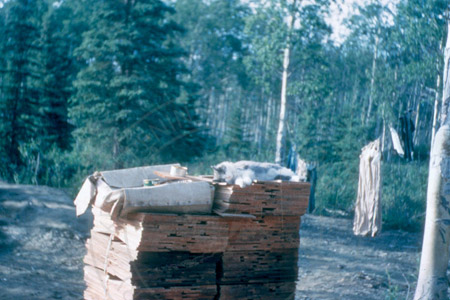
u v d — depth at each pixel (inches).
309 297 264.8
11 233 326.3
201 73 1359.5
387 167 617.3
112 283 178.9
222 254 179.3
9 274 261.0
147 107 603.2
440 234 181.0
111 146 583.8
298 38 821.9
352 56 834.8
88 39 679.1
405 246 427.5
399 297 261.3
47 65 772.6
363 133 791.7
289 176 192.1
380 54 622.2
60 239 330.6
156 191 168.2
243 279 182.1
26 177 572.1
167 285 171.9
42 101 729.6
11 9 763.4
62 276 271.6
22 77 726.5
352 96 872.9
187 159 601.6
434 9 510.3
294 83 828.0
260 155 789.9
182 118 594.2
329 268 336.2
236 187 176.4
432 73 516.4
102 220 191.0
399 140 325.4
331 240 438.6
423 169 600.1
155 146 564.7
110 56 669.3
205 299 175.9
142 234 163.9
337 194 628.4
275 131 932.6
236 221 179.2
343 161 781.3
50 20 891.4
